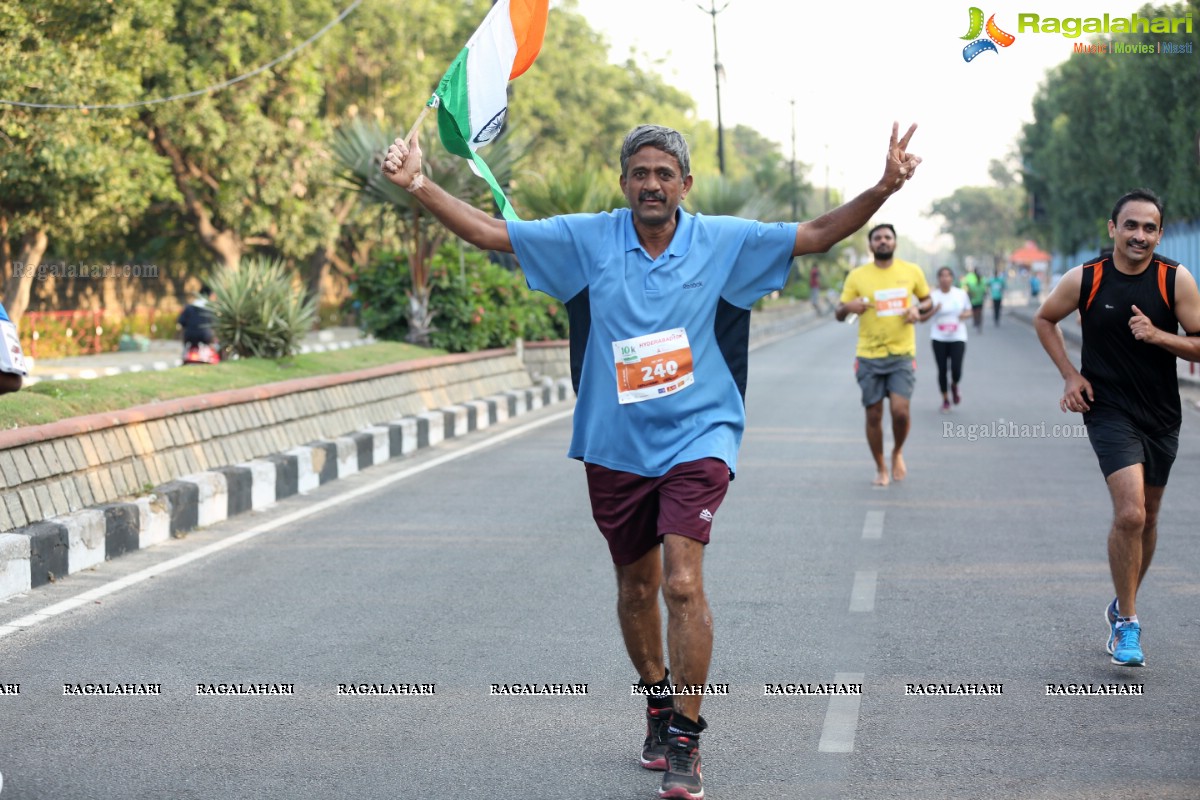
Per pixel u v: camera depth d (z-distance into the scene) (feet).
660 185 14.94
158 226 138.51
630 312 15.14
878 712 18.22
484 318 65.36
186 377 39.42
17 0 88.48
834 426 55.21
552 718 18.13
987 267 533.96
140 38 101.91
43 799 15.05
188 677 20.06
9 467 26.99
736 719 18.01
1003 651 21.25
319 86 123.65
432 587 26.27
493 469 44.01
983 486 38.88
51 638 22.39
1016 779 15.53
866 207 14.76
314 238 128.06
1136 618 20.39
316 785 15.58
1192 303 20.22
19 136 92.58
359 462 43.91
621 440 15.25
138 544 30.22
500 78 16.89
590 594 25.61
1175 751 16.46
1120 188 121.08
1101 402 20.67
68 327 122.01
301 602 25.03
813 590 25.75
